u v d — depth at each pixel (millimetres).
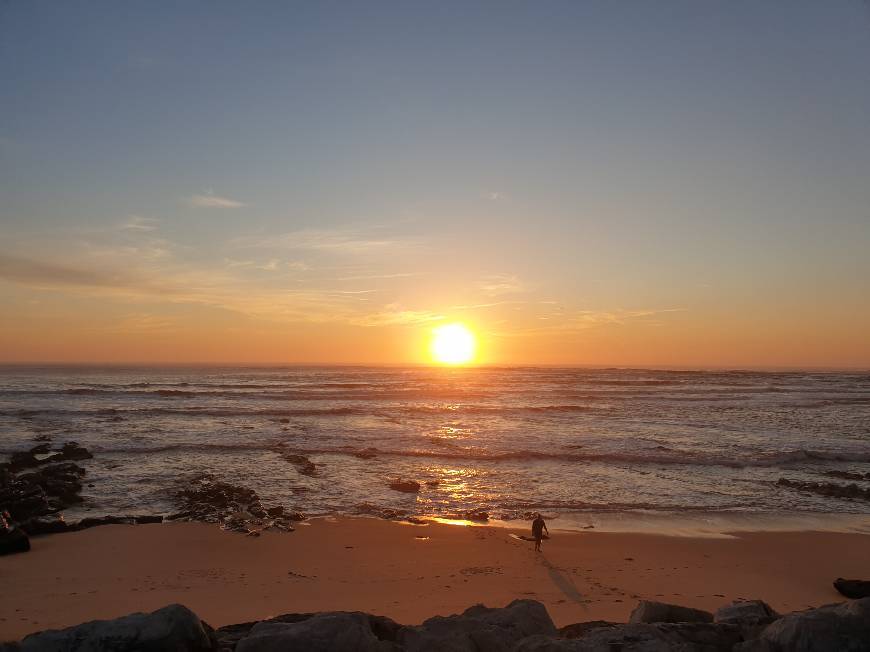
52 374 115875
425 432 39531
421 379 112750
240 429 39781
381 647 6316
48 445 31750
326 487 24219
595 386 93688
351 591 13266
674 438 38156
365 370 170750
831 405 61344
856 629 6230
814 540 18203
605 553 16562
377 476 26312
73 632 6023
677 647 6422
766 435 39719
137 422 42656
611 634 6695
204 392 68250
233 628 7641
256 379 105312
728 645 6699
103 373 122188
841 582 13844
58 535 17453
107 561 15273
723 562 16016
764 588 14055
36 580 13664
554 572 14859
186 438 35625
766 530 19188
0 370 136375
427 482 25219
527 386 92312
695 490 24422
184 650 6102
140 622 6121
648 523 19781
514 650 6535
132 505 21109
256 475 26016
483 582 14000
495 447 33750
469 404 60281
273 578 14203
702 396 73438
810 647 6145
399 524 19281
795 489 24703
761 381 111688
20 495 20172
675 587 13875
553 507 21641
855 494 23594
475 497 22938
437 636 6633
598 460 30094
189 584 13617
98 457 29375
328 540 17484
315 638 6180
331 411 50344
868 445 35781
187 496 22000
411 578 14297
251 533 17797
